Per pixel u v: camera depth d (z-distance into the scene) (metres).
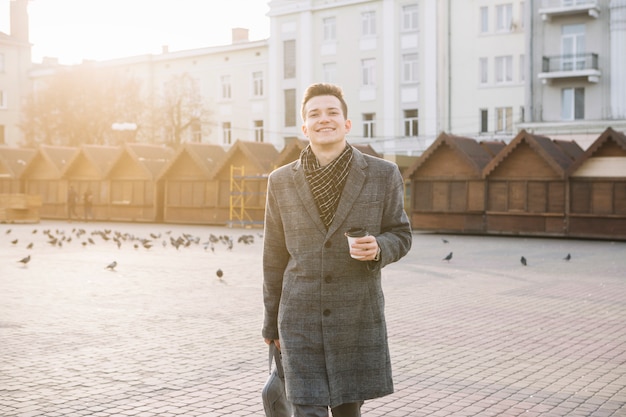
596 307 11.55
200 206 40.91
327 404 3.57
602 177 30.48
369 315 3.69
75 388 6.56
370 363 3.67
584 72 40.72
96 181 45.28
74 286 13.75
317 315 3.63
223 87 58.00
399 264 18.67
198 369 7.32
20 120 59.84
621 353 8.20
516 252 23.11
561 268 17.83
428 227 34.78
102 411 5.87
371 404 6.15
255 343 8.61
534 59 43.09
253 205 38.50
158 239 28.45
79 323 9.83
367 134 51.53
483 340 8.88
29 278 15.02
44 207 47.72
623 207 30.02
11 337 8.84
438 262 19.30
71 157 45.56
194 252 22.09
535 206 32.16
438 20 48.19
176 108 55.56
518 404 6.15
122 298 12.22
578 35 42.03
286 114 54.66
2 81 69.94
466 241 29.03
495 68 46.88
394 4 49.72
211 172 39.91
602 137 30.17
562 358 7.93
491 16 46.88
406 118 50.00
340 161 3.69
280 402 3.95
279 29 54.62
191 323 9.91
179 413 5.84
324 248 3.62
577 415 5.85
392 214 3.74
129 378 6.93
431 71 48.41
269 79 55.25
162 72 60.72
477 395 6.43
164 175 42.00
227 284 14.20
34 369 7.25
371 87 50.91
